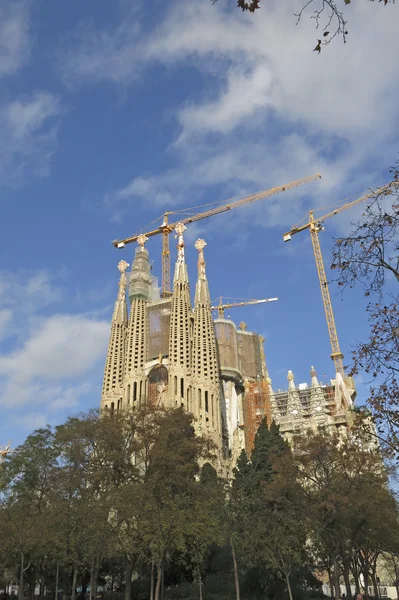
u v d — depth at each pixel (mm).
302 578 69875
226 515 54844
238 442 148625
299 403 189625
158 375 165625
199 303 171375
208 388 154875
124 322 180375
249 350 198625
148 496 54094
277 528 57688
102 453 66875
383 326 27562
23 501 63406
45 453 69312
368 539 65688
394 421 27766
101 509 53562
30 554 59531
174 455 65312
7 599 80312
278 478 61594
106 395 165625
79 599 80812
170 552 58812
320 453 62188
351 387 196375
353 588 117000
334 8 13992
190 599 63406
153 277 189750
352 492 57781
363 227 26234
